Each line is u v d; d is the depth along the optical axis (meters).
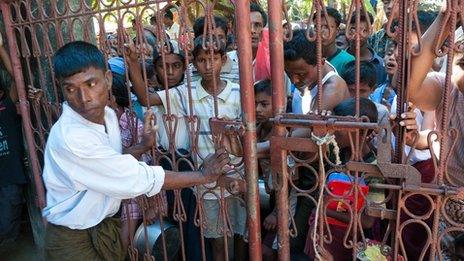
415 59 1.53
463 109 1.78
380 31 4.20
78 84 1.75
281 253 1.93
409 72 1.52
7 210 3.47
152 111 2.22
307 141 1.72
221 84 2.38
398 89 1.56
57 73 1.76
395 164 1.58
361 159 1.65
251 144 1.82
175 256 2.79
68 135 1.79
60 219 1.97
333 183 1.95
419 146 1.81
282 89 1.75
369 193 1.91
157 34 1.95
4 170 3.42
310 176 2.16
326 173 1.73
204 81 2.36
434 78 1.78
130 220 2.42
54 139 1.84
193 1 1.84
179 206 2.15
